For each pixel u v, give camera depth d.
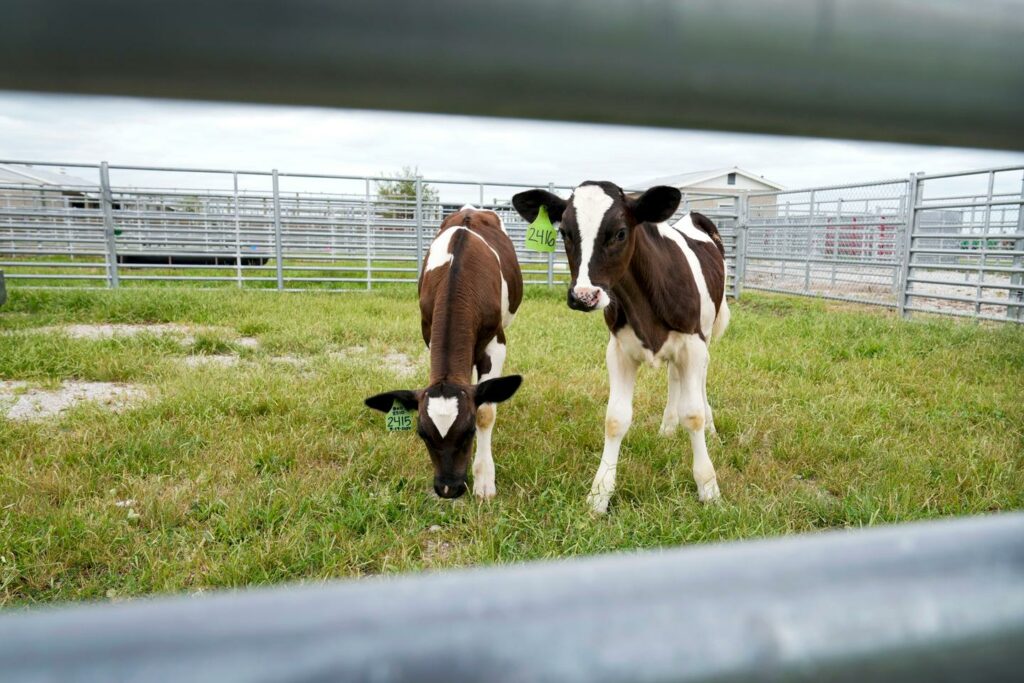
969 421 5.00
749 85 0.45
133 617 0.28
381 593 0.32
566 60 0.42
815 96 0.47
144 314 9.38
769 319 9.70
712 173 37.56
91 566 3.11
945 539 0.39
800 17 0.44
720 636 0.33
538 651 0.31
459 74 0.41
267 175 13.17
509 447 4.46
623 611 0.33
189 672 0.26
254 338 8.25
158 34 0.35
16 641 0.26
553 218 3.91
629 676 0.32
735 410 5.18
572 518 3.41
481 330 4.19
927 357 6.98
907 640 0.35
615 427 3.75
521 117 0.46
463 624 0.31
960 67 0.48
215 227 14.45
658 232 3.97
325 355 6.83
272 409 5.02
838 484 3.93
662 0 0.42
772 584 0.36
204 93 0.40
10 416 5.00
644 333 3.71
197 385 5.43
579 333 8.30
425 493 3.78
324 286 14.35
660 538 3.24
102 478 3.84
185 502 3.57
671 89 0.45
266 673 0.27
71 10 0.33
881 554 0.38
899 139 0.52
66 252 12.52
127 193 12.88
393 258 14.27
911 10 0.46
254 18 0.36
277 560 3.04
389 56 0.39
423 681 0.30
